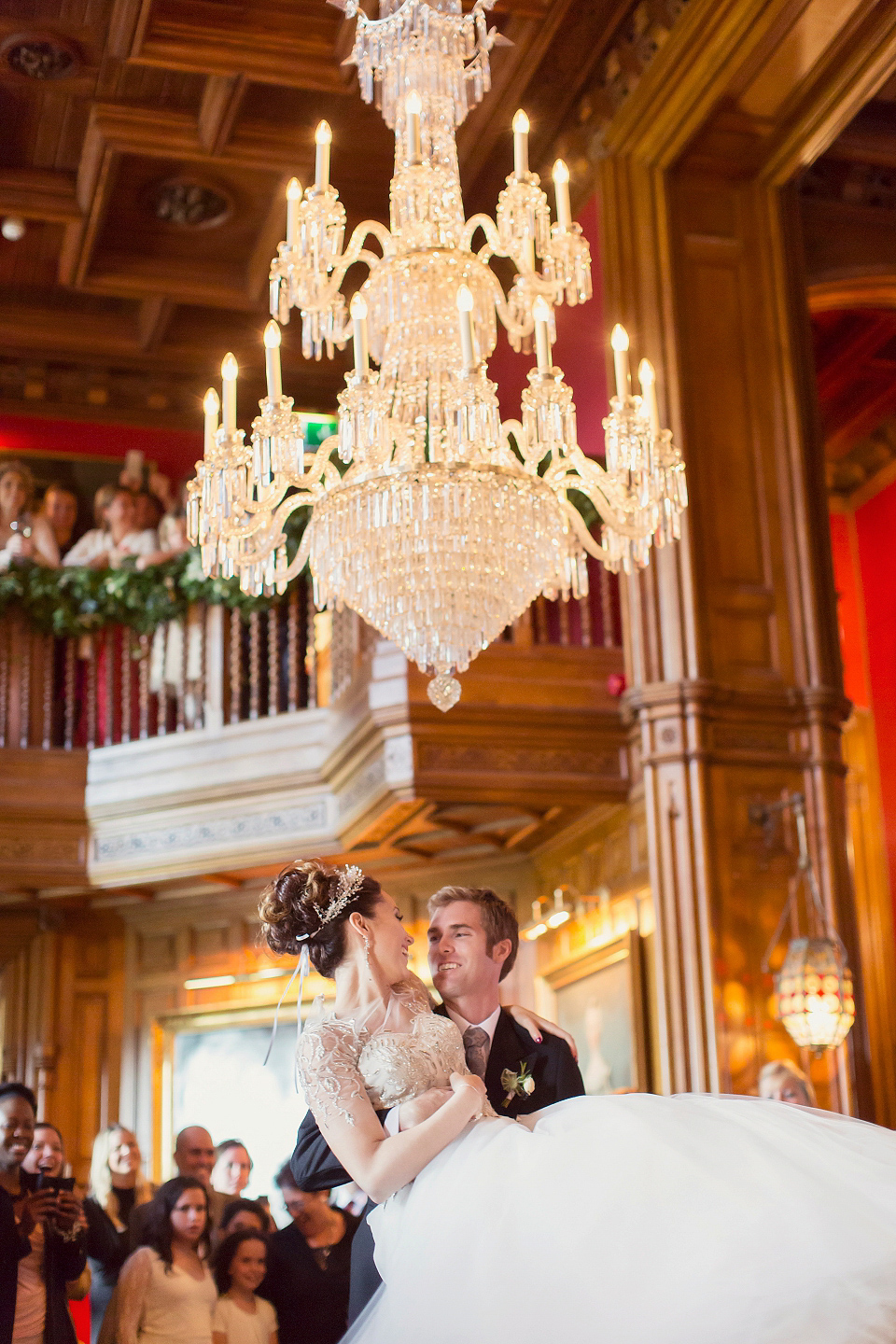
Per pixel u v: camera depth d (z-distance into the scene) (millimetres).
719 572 7750
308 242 4879
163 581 9734
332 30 8148
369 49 5090
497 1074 3410
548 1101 3381
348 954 2879
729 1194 2295
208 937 10398
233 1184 7008
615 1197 2324
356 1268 2781
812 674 7660
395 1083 2629
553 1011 8711
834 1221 2227
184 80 8719
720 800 7266
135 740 9898
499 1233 2336
